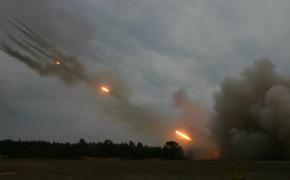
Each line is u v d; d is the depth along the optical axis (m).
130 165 82.81
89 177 53.72
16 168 71.81
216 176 57.47
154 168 73.62
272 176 57.88
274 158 115.88
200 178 54.03
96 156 143.12
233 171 67.19
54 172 62.19
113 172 63.12
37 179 50.84
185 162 97.19
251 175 58.62
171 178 53.50
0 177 53.12
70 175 56.84
